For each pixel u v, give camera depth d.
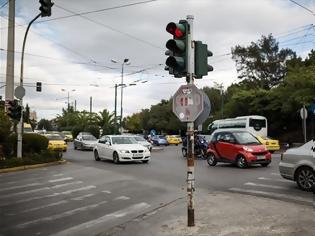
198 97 7.99
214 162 20.86
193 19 8.21
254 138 20.39
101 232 8.30
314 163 12.19
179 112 8.21
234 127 41.34
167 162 23.88
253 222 8.39
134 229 8.35
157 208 10.32
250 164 19.23
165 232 7.95
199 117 8.24
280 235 7.39
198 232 7.78
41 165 22.52
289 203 10.41
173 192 12.88
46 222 9.21
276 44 63.22
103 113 73.00
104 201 11.60
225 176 16.42
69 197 12.35
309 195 11.64
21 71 23.55
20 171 20.66
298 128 50.00
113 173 18.20
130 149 23.20
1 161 21.66
